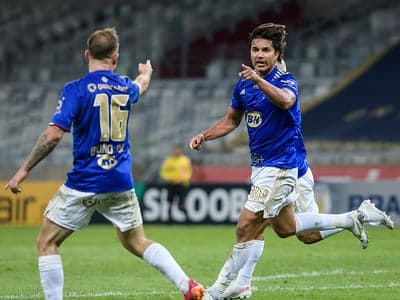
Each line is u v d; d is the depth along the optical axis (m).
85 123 26.72
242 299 32.28
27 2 145.38
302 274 43.47
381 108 113.00
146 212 91.31
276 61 31.53
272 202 30.91
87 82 26.84
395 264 48.59
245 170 108.44
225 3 134.75
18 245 64.56
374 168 103.88
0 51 139.88
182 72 126.50
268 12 131.38
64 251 58.59
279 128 30.89
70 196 26.92
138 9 139.38
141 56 132.12
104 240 69.31
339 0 128.88
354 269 45.94
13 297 34.75
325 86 118.88
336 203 88.06
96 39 27.14
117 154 27.06
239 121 33.06
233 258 31.14
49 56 138.25
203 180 109.19
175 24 135.38
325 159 109.56
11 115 129.62
